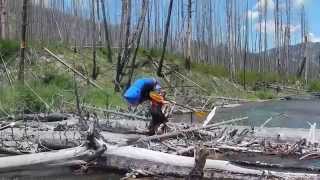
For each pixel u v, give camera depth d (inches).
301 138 506.3
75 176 386.3
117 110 759.7
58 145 451.2
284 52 3029.0
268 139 509.7
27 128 552.1
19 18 1878.7
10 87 785.6
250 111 1141.1
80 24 2297.0
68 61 1215.6
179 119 845.2
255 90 1967.3
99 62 1310.3
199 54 2568.9
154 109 496.1
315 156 440.8
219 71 1786.4
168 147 434.3
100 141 394.3
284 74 2691.9
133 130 534.9
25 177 385.1
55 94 789.2
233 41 2571.4
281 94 2102.6
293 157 446.0
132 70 1214.9
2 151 459.2
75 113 709.3
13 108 706.2
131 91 502.0
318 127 792.3
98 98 929.5
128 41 1274.6
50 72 1063.0
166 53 1581.0
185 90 1416.1
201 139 488.4
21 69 893.8
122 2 1373.0
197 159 366.0
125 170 390.6
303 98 1967.3
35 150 454.0
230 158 432.1
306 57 2972.4
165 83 1395.2
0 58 1070.4
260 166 398.3
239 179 363.9
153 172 380.8
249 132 546.9
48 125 596.4
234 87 1763.0
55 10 2381.9
